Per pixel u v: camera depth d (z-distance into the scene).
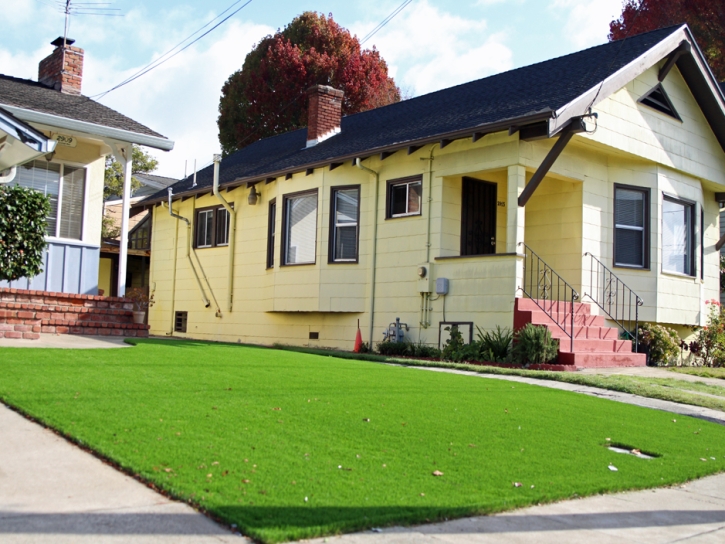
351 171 15.85
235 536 3.75
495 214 15.22
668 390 10.06
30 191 11.30
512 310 12.83
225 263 19.59
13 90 14.11
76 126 13.03
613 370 12.28
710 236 17.98
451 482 5.02
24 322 11.48
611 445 6.72
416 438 6.07
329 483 4.70
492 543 4.07
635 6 31.02
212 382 7.65
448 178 14.32
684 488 5.71
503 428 6.77
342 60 37.72
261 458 5.09
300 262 16.83
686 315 16.30
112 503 4.09
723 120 16.56
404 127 15.75
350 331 15.74
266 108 36.97
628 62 13.81
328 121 19.06
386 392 7.98
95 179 14.73
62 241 14.20
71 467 4.64
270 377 8.29
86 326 12.75
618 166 15.08
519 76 16.22
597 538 4.34
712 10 28.12
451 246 14.31
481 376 10.41
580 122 12.45
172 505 4.12
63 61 15.47
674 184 16.02
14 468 4.55
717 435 7.57
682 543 4.41
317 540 3.83
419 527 4.21
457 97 16.72
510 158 13.12
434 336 14.04
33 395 6.31
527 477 5.34
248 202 18.52
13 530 3.64
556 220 14.75
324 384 8.12
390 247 15.02
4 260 10.95
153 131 14.12
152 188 37.09
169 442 5.22
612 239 14.91
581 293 14.23
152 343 11.53
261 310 18.19
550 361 12.12
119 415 5.84
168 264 21.83
